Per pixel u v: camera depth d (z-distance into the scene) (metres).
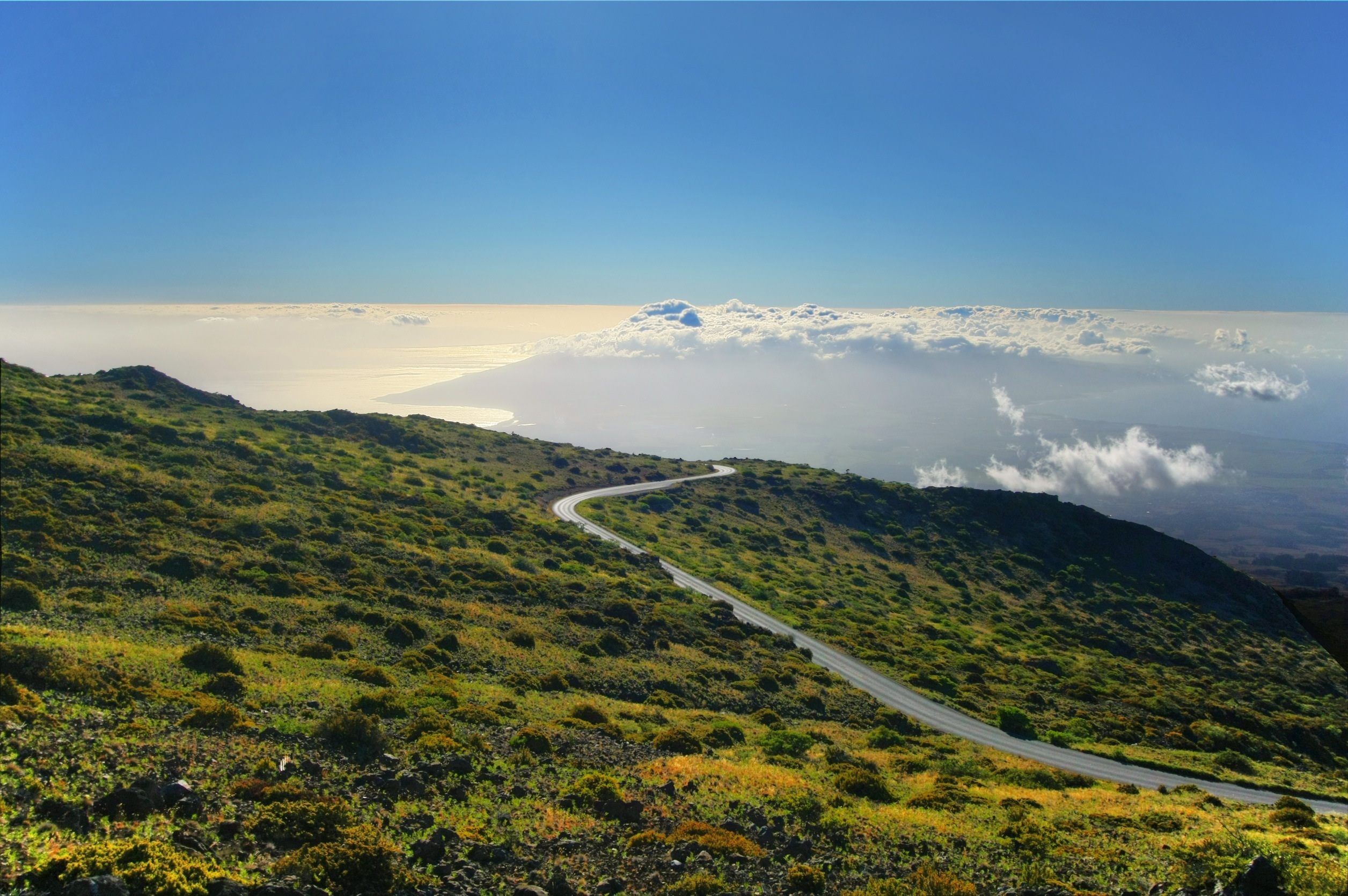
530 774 22.77
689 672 50.97
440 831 16.17
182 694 24.25
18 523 45.94
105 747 17.44
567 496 111.81
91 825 13.23
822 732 44.09
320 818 15.02
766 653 61.47
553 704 35.97
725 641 61.03
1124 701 67.06
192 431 80.12
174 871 11.33
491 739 26.58
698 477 134.25
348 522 65.00
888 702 57.06
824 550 110.25
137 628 34.41
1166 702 65.69
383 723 25.86
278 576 47.94
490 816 18.27
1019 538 118.38
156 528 51.06
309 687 28.78
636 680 45.84
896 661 67.81
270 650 35.38
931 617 90.62
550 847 17.08
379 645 40.59
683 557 91.12
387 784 18.83
